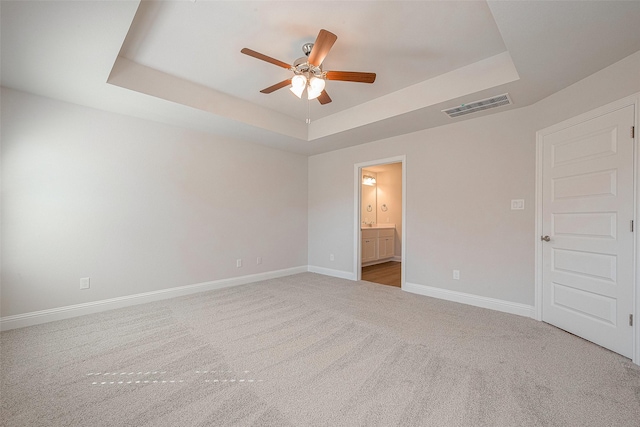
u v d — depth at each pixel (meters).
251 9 1.97
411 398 1.65
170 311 3.14
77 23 1.78
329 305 3.37
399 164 6.64
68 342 2.37
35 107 2.77
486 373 1.91
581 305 2.45
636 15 1.65
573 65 2.22
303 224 5.42
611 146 2.20
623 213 2.12
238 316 2.98
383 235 6.64
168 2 1.89
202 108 3.17
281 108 3.85
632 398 1.64
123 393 1.70
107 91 2.70
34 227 2.77
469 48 2.43
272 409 1.56
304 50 2.43
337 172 5.03
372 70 2.79
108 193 3.21
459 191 3.52
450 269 3.59
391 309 3.22
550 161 2.76
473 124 3.41
